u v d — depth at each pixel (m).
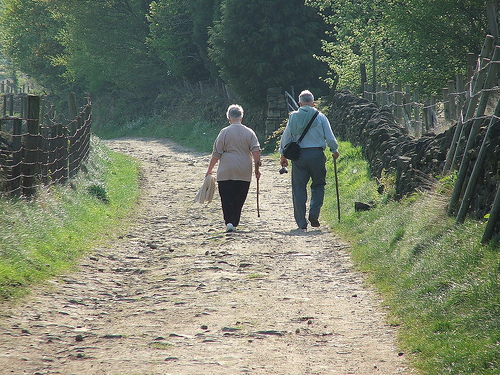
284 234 24.06
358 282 16.59
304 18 68.19
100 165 44.34
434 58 49.88
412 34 50.22
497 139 15.64
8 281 14.80
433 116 29.55
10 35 144.75
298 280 16.83
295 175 25.38
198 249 21.59
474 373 9.11
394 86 40.56
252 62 68.50
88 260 19.55
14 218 19.73
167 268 18.78
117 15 113.38
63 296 14.79
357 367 10.17
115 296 15.38
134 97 120.06
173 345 11.18
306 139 25.11
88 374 9.58
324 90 71.38
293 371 9.92
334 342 11.53
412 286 14.43
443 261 14.58
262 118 74.12
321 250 20.97
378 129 32.72
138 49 114.06
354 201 28.30
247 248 21.20
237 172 24.72
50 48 135.88
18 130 23.72
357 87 60.00
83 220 25.72
